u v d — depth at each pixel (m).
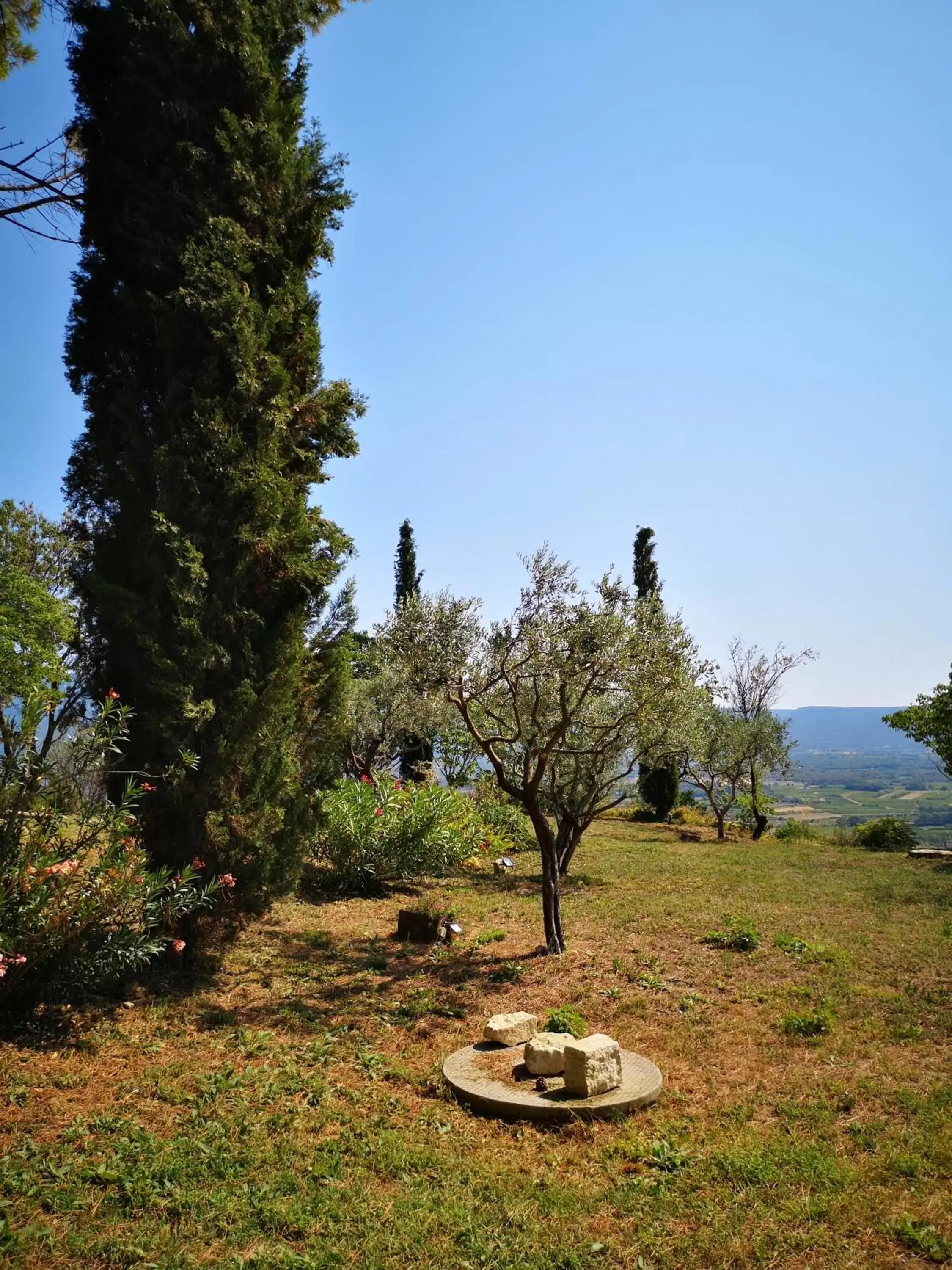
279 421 8.86
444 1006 7.89
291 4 10.17
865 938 10.20
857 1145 4.96
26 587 10.89
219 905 8.30
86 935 6.50
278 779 8.68
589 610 9.04
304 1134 5.06
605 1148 5.00
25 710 6.72
